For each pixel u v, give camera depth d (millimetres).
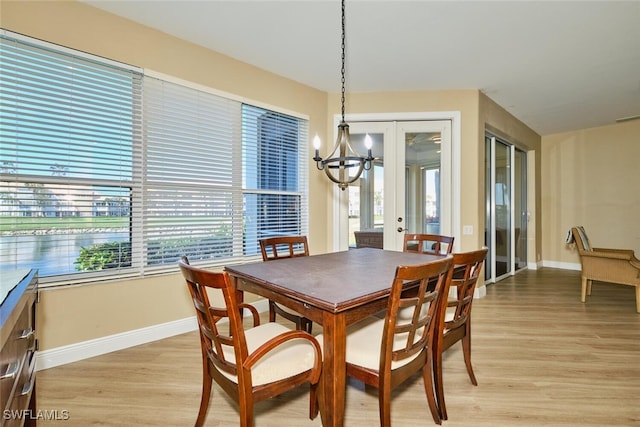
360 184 4066
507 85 3730
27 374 1187
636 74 3416
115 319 2422
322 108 3922
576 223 5582
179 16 2432
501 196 5023
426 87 3789
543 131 5668
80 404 1746
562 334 2732
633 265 3305
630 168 5031
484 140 4051
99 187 2363
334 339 1237
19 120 2041
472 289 1871
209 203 2967
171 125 2713
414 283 1549
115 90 2412
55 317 2174
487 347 2480
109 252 2420
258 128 3348
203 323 1416
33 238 2117
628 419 1630
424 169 4008
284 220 3586
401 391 1901
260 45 2865
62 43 2174
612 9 2305
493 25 2525
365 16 2410
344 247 4012
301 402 1786
